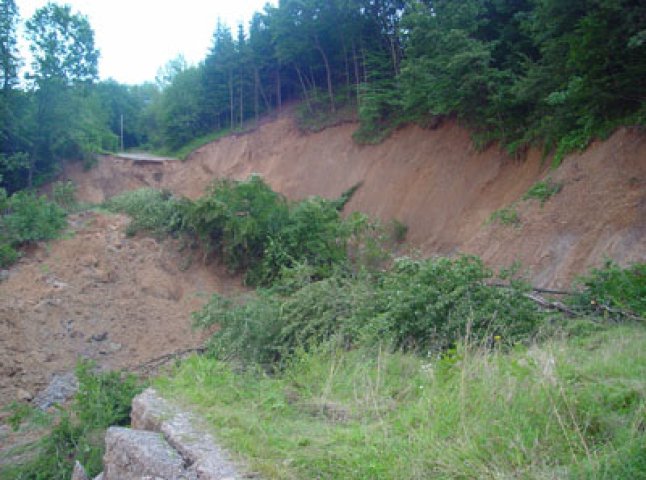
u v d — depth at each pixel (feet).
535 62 47.44
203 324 34.55
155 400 17.63
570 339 20.92
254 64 105.29
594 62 35.32
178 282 57.72
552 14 37.50
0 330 45.19
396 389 16.83
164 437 14.66
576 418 11.48
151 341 47.57
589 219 35.32
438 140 59.52
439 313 22.93
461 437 11.42
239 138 100.68
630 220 32.53
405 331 22.79
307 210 52.90
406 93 57.11
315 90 89.40
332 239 49.83
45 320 47.91
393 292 25.80
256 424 14.39
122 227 66.95
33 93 90.48
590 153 38.70
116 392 27.14
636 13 31.63
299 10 83.15
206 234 58.03
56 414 35.45
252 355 28.22
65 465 23.99
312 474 11.36
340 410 15.74
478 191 50.26
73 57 92.32
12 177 89.25
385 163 65.46
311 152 80.02
